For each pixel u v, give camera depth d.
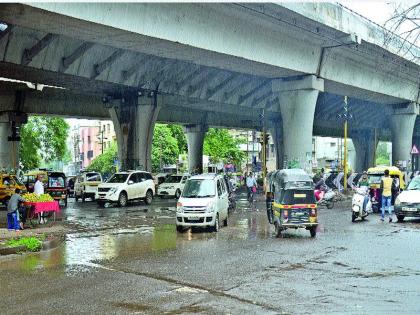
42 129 56.41
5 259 13.37
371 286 9.69
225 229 19.83
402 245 15.01
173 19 23.78
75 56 28.56
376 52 36.94
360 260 12.49
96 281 10.36
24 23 20.72
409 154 55.06
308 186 17.19
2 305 8.53
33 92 42.91
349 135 83.31
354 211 22.14
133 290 9.54
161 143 70.75
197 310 8.12
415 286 9.66
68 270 11.62
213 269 11.48
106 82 33.47
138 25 22.27
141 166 40.91
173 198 42.66
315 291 9.32
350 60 39.09
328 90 42.88
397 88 48.28
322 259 12.69
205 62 30.00
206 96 41.50
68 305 8.50
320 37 32.72
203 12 25.23
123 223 22.39
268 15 27.16
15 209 19.05
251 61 29.80
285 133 37.44
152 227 20.81
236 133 113.31
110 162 79.31
